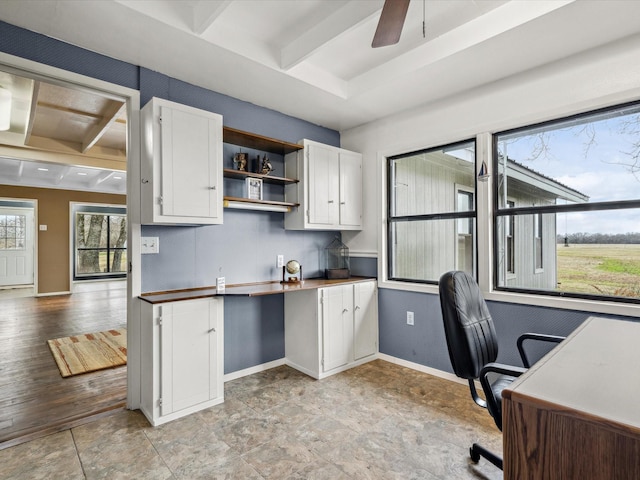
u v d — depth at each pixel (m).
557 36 2.06
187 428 2.13
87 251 9.16
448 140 2.94
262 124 3.15
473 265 2.85
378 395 2.59
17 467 1.76
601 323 1.61
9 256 8.06
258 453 1.88
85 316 5.18
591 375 0.95
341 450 1.90
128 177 2.45
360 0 1.97
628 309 2.04
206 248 2.80
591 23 1.93
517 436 0.81
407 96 2.93
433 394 2.61
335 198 3.36
